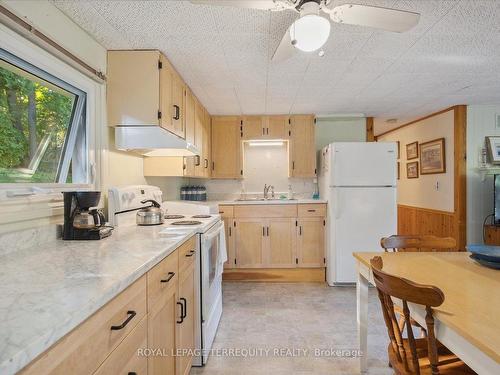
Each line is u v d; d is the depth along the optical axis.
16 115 1.42
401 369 1.19
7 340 0.54
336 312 2.63
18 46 1.33
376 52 2.11
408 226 4.84
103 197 1.98
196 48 2.02
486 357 0.81
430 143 4.16
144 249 1.28
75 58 1.65
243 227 3.55
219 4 1.28
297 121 3.89
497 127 3.64
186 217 2.53
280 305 2.80
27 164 1.50
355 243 3.28
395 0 1.51
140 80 2.03
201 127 3.37
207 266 1.97
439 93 3.09
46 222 1.47
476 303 1.05
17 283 0.85
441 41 1.95
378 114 4.04
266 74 2.50
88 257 1.14
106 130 2.02
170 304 1.38
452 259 1.65
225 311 2.66
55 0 1.49
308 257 3.53
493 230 3.36
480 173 3.63
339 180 3.28
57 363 0.61
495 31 1.82
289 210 3.53
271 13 1.61
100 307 0.77
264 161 4.21
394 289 1.09
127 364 0.93
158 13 1.61
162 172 2.59
